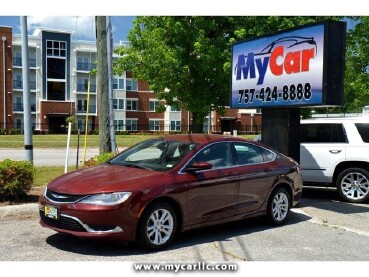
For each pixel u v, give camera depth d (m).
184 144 6.84
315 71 8.50
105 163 7.03
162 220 5.95
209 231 7.16
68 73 57.56
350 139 9.95
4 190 8.12
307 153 10.38
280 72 9.35
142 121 59.50
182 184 6.16
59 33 56.75
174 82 16.05
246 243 6.48
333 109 31.84
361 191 9.86
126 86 58.53
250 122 62.66
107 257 5.62
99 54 11.56
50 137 39.28
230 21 15.92
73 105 56.53
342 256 5.94
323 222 7.95
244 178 7.04
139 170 6.33
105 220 5.46
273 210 7.60
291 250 6.17
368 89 24.47
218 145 6.97
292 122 9.31
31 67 55.00
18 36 53.44
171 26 15.69
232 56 10.83
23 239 6.32
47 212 5.85
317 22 8.45
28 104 10.29
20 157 20.98
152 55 15.93
